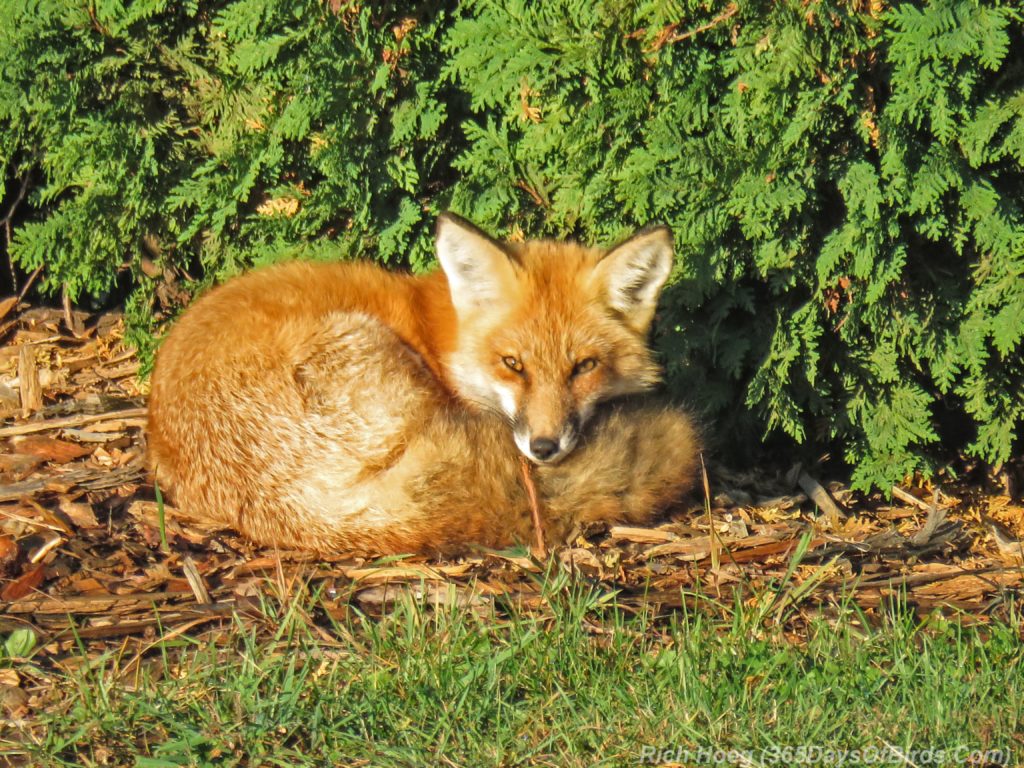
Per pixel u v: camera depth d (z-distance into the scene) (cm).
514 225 1181
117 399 1223
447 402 1027
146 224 1245
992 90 1025
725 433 1195
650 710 669
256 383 946
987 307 1094
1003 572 925
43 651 756
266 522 926
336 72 1106
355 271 1087
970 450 1154
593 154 1097
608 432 970
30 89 1175
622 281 1035
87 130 1187
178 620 796
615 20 1036
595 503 944
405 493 884
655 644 764
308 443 921
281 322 973
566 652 727
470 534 897
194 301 1130
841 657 734
